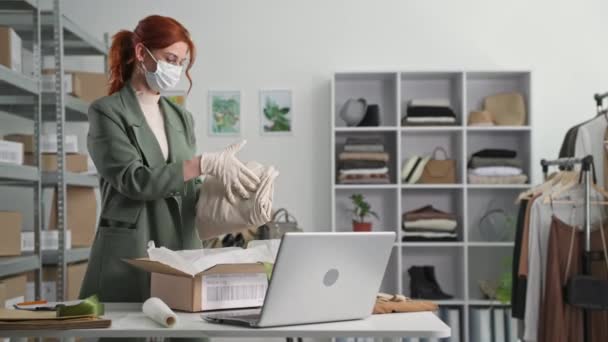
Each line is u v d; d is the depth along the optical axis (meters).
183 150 2.50
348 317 1.77
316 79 5.55
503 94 5.41
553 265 4.10
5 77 3.38
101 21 5.56
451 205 5.55
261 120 5.54
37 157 3.80
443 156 5.58
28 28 4.33
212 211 2.32
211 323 1.72
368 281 1.78
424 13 5.57
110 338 2.31
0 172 3.32
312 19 5.57
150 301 1.77
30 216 5.17
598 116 4.45
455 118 5.37
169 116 2.51
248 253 2.01
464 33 5.57
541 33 5.57
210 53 5.55
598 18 5.57
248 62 5.55
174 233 2.39
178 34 2.40
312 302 1.69
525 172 5.41
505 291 5.05
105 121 2.29
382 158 5.30
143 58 2.39
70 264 4.53
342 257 1.70
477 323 5.11
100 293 2.31
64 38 4.57
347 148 5.32
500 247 5.54
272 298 1.63
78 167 4.48
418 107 5.35
